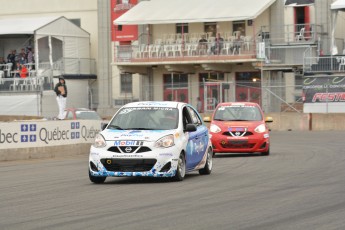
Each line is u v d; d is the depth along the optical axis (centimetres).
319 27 10250
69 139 5603
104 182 3509
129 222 2300
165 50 10519
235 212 2488
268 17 10475
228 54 10119
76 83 11325
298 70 10069
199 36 10806
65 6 12088
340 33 10350
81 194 3048
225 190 3112
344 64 9112
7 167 4591
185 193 3022
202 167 3788
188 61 10319
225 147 5181
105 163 3362
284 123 8700
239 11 10050
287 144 6512
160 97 10988
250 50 10000
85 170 4297
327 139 7044
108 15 11594
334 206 2609
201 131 3797
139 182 3466
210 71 10519
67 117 7369
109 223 2286
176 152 3400
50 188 3312
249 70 10500
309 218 2350
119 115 3612
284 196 2891
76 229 2191
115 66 11512
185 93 10788
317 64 9269
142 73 11019
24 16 12350
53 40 11300
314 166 4269
